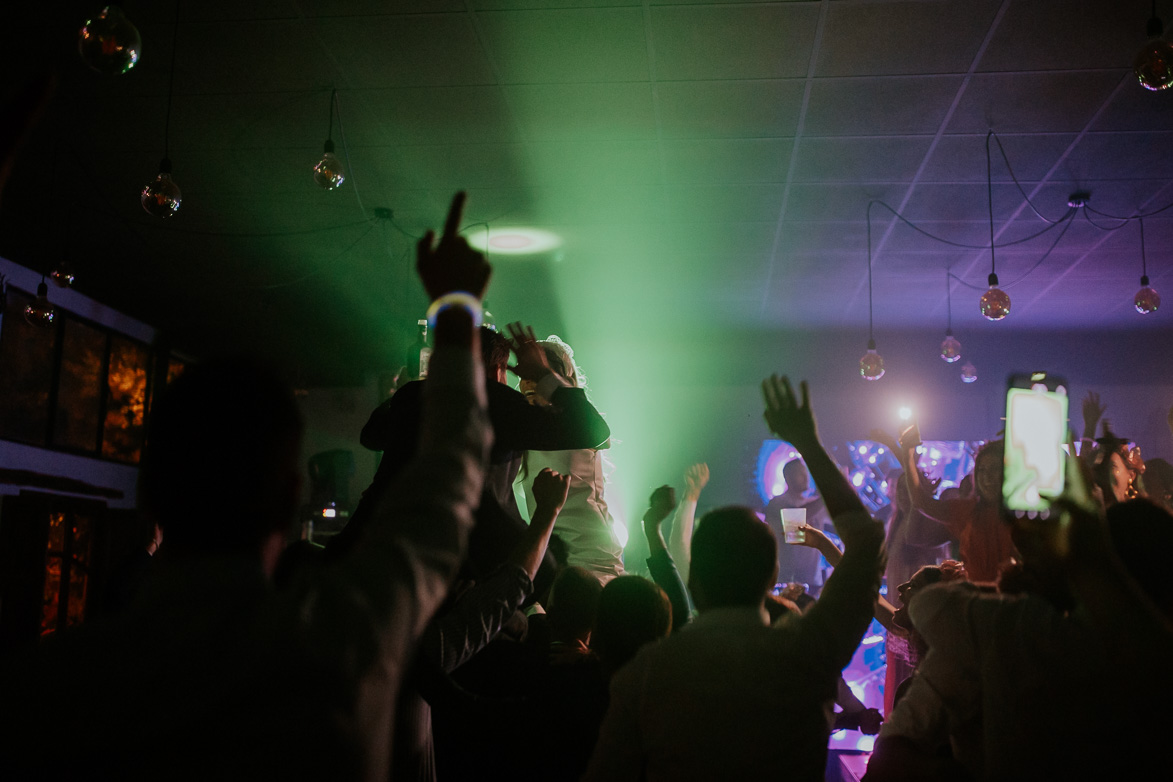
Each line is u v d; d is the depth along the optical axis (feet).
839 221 22.00
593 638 5.88
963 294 28.12
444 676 4.91
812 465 4.63
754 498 33.86
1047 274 26.17
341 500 30.50
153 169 18.76
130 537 26.94
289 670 2.04
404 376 21.24
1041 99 15.83
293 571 5.45
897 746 4.68
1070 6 13.04
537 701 5.60
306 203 20.61
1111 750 3.72
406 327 29.22
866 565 4.41
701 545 4.70
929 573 8.73
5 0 13.11
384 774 2.16
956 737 4.61
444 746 5.68
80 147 17.76
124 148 17.81
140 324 29.86
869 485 32.91
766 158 18.39
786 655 4.21
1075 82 15.21
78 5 13.20
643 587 5.79
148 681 2.01
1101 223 22.00
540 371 6.51
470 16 13.44
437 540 2.30
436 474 2.42
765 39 13.99
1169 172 18.85
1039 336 33.09
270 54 14.49
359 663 2.08
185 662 2.04
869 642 16.33
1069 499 3.89
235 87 15.52
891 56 14.47
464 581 5.78
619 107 16.26
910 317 30.86
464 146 17.80
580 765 5.48
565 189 19.99
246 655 2.05
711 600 4.64
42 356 24.77
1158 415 32.94
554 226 22.38
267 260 24.44
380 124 16.88
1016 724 4.03
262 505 2.33
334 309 28.89
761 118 16.65
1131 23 13.42
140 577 10.36
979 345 33.53
